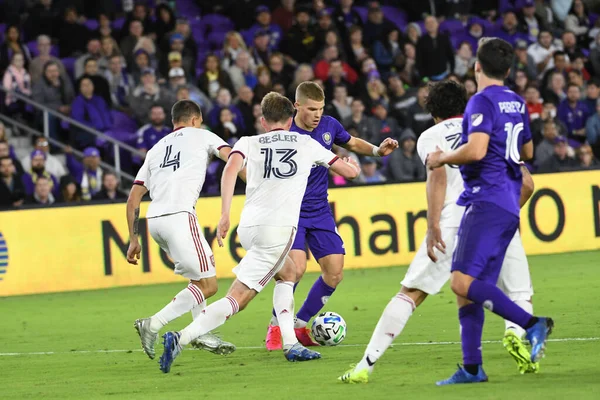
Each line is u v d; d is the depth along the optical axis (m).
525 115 20.23
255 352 27.25
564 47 70.25
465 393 19.28
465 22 73.94
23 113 60.81
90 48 62.69
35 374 25.44
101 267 47.94
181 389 21.80
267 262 24.00
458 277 19.47
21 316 39.19
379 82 63.03
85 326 35.28
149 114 60.38
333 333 27.55
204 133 26.86
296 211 24.14
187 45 64.31
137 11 64.88
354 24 68.38
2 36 66.31
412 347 26.53
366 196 50.22
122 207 48.16
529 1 74.62
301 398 19.83
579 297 35.81
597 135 64.44
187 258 26.08
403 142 58.62
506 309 19.19
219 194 48.72
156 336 25.27
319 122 27.97
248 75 63.41
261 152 24.17
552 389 19.31
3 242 47.19
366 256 50.19
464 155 19.25
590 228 51.91
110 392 21.89
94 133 57.50
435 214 20.50
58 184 55.38
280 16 69.38
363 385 20.92
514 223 19.77
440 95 21.75
